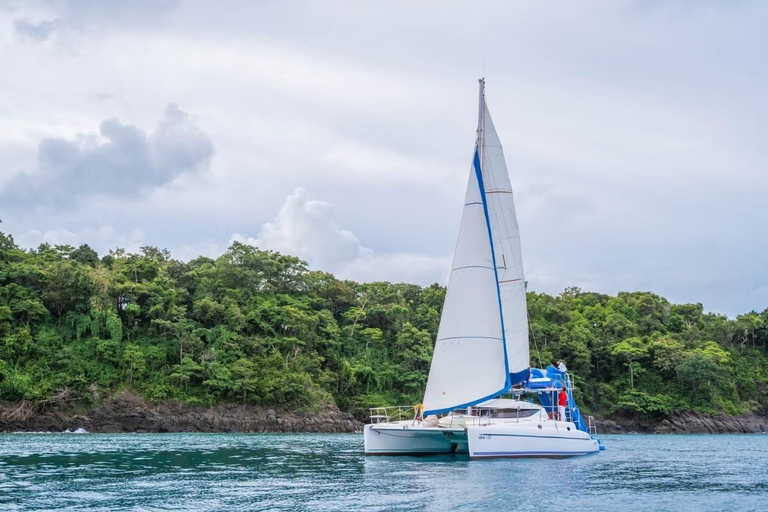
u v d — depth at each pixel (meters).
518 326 37.94
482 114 38.31
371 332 112.38
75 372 85.75
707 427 112.12
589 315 142.50
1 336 84.88
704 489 26.19
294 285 116.62
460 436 36.41
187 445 51.44
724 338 135.38
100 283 92.38
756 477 30.95
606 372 124.56
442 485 25.42
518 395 39.16
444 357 34.56
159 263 106.50
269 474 29.20
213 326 99.88
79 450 43.91
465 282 34.91
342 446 51.94
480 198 35.53
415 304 131.88
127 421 83.25
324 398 97.38
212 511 19.81
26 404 79.56
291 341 100.56
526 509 20.80
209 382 87.81
